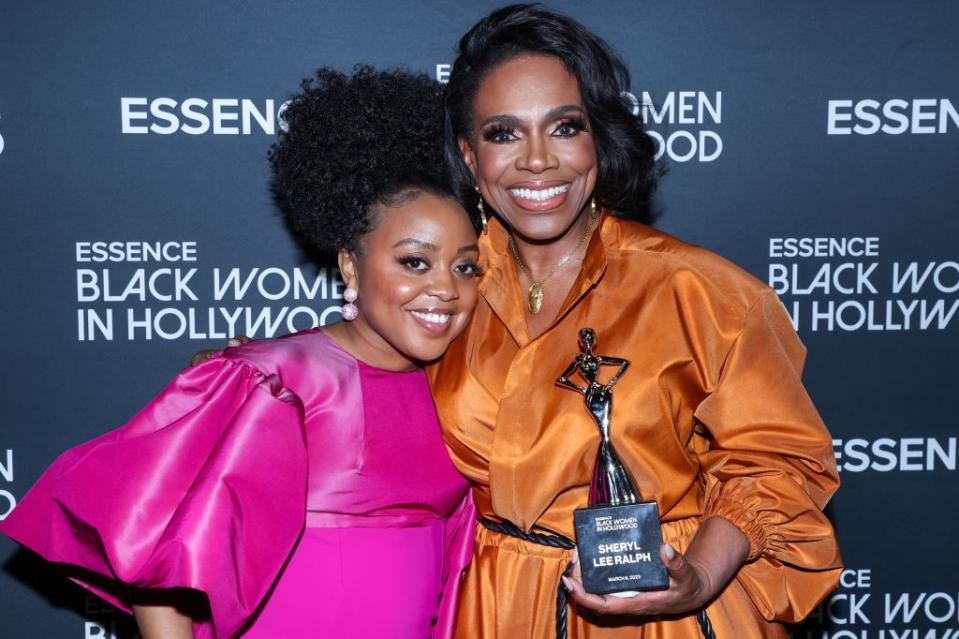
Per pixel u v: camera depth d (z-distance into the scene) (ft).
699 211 6.96
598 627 4.55
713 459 4.62
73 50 6.53
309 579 4.32
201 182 6.73
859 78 6.90
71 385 6.78
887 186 7.00
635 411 4.34
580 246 4.74
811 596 4.63
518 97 4.34
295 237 6.86
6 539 6.92
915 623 7.36
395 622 4.42
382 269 4.33
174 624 4.18
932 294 7.10
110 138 6.63
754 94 6.89
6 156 6.56
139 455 4.18
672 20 6.81
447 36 6.74
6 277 6.64
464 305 4.42
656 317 4.43
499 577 4.64
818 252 7.03
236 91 6.67
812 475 4.52
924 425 7.21
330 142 4.50
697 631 4.52
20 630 6.98
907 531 7.30
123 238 6.72
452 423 4.57
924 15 6.87
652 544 4.03
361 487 4.42
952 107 6.94
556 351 4.50
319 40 6.68
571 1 6.76
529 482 4.43
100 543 4.10
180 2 6.57
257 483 4.07
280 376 4.42
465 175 4.77
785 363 4.44
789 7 6.84
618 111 4.54
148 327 6.81
